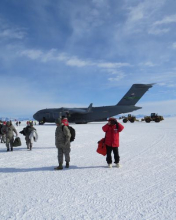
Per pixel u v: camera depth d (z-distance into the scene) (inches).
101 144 248.7
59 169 237.5
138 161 275.9
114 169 236.1
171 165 250.7
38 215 122.6
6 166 257.8
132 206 134.3
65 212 126.3
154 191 161.6
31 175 214.1
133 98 1772.9
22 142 546.9
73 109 1756.9
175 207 131.8
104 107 1749.5
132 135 652.1
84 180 193.8
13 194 158.7
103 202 141.3
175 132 741.9
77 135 685.9
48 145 463.5
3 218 119.2
